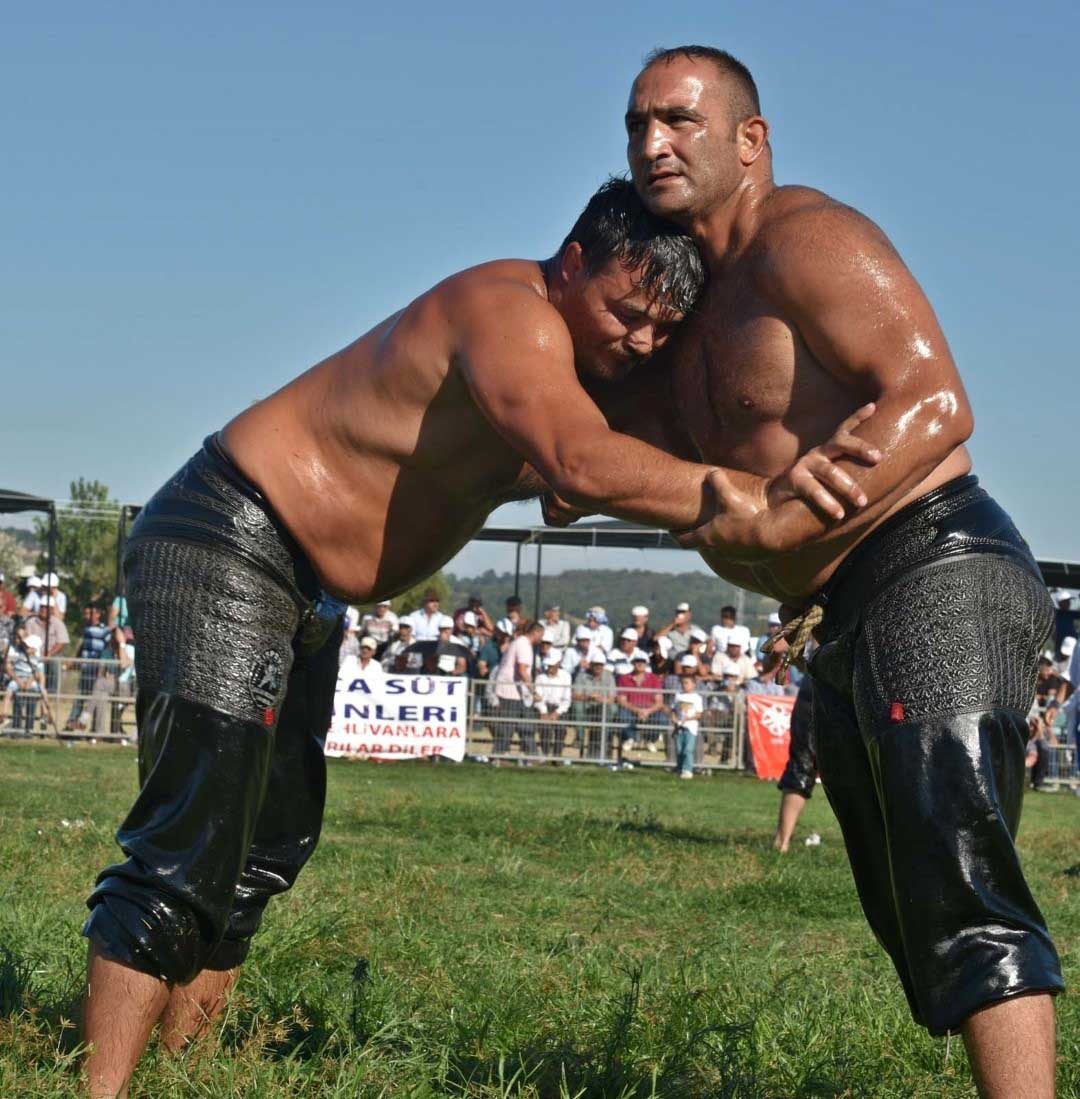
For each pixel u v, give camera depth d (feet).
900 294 9.87
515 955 18.15
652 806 43.37
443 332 11.02
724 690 65.10
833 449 9.66
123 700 62.90
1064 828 44.57
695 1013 14.40
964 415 9.78
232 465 11.75
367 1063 11.74
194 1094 11.05
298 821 12.68
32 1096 10.11
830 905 24.88
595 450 10.01
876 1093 12.74
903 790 9.91
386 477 11.50
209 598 11.39
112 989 10.80
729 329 10.68
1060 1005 16.42
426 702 62.03
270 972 15.96
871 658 10.25
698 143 10.50
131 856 11.22
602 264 10.62
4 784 40.34
